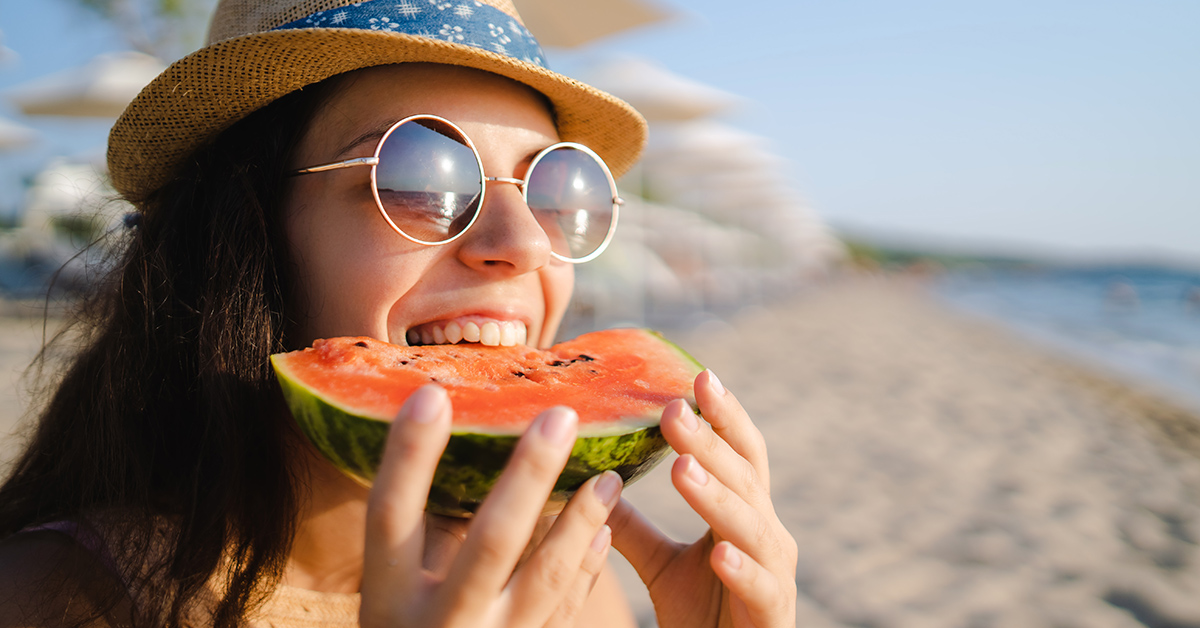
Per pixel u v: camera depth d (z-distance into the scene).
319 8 1.17
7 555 1.00
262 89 1.16
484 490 0.93
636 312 12.34
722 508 0.95
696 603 1.26
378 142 1.15
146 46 10.34
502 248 1.19
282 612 1.13
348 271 1.16
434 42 1.11
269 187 1.21
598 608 1.52
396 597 0.76
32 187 11.62
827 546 3.92
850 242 96.88
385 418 0.91
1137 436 7.25
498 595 0.80
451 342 1.26
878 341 15.09
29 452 1.36
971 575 3.64
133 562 1.05
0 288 11.04
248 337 1.16
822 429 6.66
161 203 1.33
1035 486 5.27
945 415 7.68
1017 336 19.55
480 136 1.24
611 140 1.66
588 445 0.96
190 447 1.18
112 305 1.35
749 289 24.05
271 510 1.13
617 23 7.07
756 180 20.83
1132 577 3.67
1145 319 26.80
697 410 1.13
